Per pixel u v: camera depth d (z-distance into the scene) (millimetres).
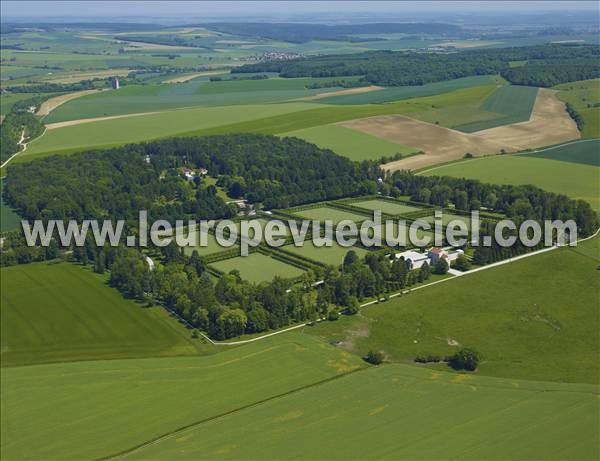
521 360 185625
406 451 144250
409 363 184500
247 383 173375
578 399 163125
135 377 176625
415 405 161500
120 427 156000
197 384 173375
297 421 156000
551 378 175500
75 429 155750
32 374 178625
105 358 186875
